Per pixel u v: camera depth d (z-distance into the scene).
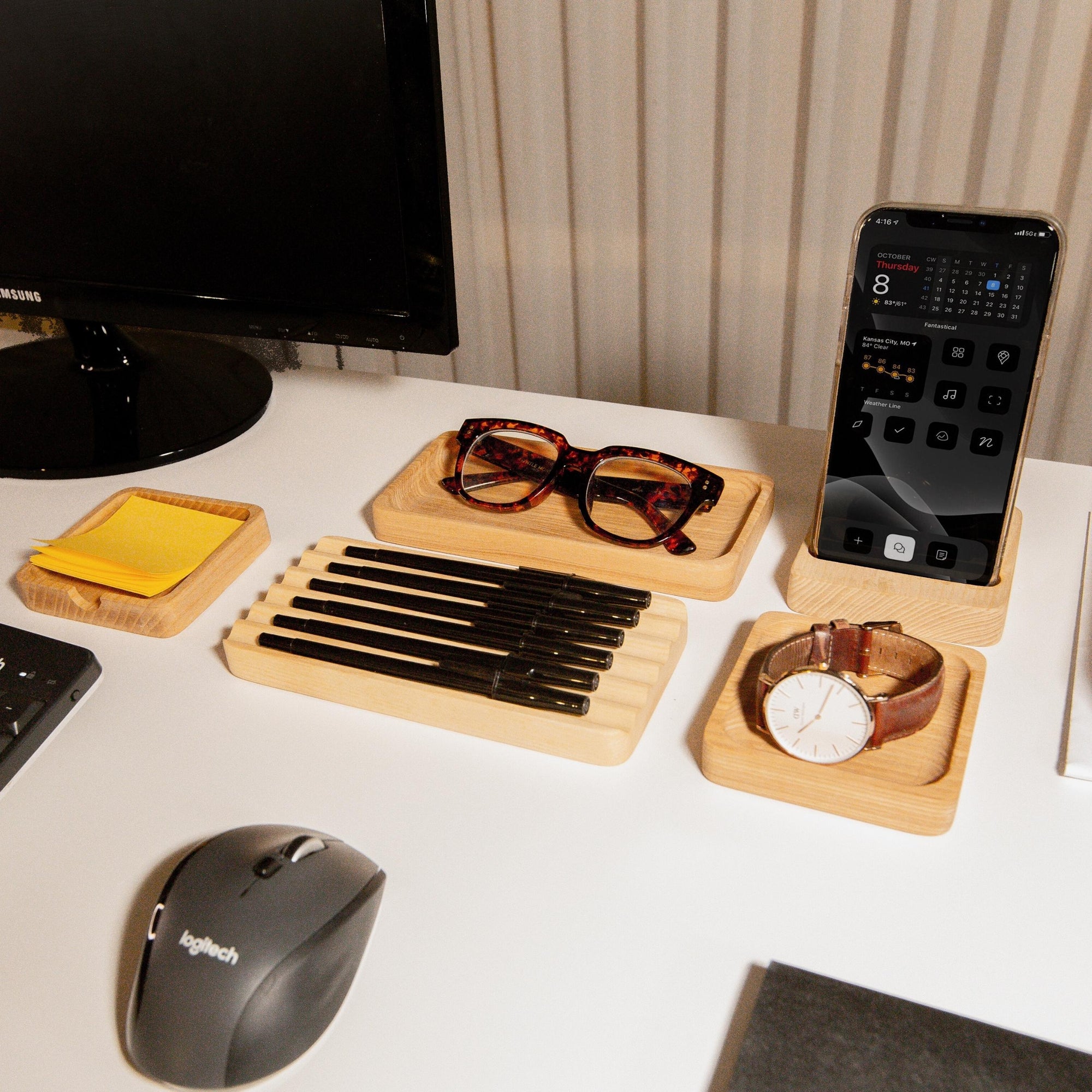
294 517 0.69
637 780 0.49
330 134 0.64
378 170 0.64
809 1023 0.37
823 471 0.56
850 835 0.46
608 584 0.58
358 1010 0.39
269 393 0.83
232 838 0.42
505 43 1.35
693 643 0.57
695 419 0.81
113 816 0.48
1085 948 0.41
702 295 1.45
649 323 1.50
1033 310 0.50
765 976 0.39
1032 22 1.12
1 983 0.41
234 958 0.36
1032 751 0.49
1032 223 0.48
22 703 0.52
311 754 0.51
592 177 1.41
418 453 0.76
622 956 0.41
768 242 1.37
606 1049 0.38
